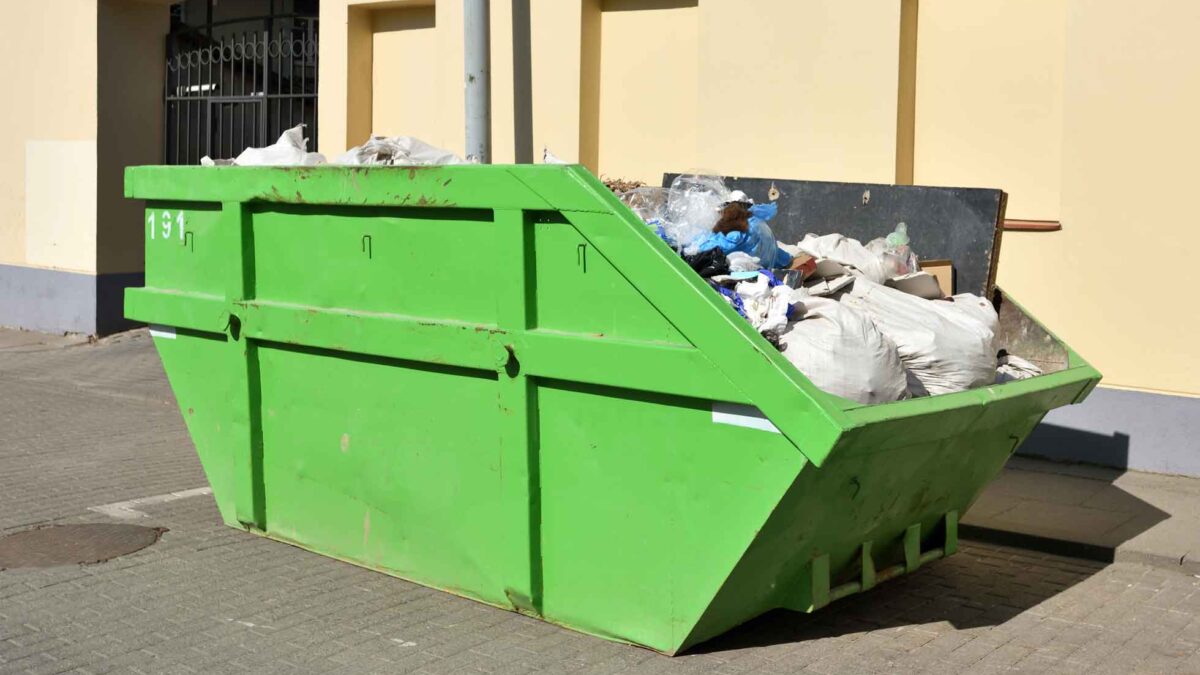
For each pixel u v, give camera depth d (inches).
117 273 559.8
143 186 255.4
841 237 232.7
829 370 177.2
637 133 390.0
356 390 220.8
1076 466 313.4
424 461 211.0
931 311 199.3
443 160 237.1
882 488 187.2
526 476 194.2
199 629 201.9
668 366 174.2
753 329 169.0
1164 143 297.4
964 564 247.4
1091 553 250.2
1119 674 189.2
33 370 484.4
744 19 354.9
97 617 207.8
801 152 348.2
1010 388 195.0
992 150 329.7
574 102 391.2
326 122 459.2
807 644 198.4
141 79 561.3
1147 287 302.7
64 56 558.9
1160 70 296.5
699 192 211.2
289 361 232.7
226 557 239.6
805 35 344.5
